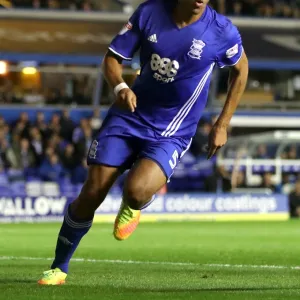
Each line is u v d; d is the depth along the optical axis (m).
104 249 20.23
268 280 12.62
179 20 10.73
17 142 37.97
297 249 20.55
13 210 34.50
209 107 46.69
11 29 46.03
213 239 24.50
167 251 19.73
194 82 10.97
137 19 10.82
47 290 10.66
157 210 37.12
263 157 41.34
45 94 44.94
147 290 10.91
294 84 49.44
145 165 10.68
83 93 45.34
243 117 47.22
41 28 46.62
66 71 45.25
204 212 37.97
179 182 41.31
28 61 44.62
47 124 41.28
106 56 10.97
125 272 13.91
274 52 48.81
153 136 11.03
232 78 11.38
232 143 40.72
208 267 15.27
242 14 50.09
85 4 48.28
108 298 9.88
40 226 31.22
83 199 11.03
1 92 44.28
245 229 30.23
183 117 11.12
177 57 10.79
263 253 19.19
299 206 39.41
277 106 48.78
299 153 43.12
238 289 11.24
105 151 10.93
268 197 38.91
